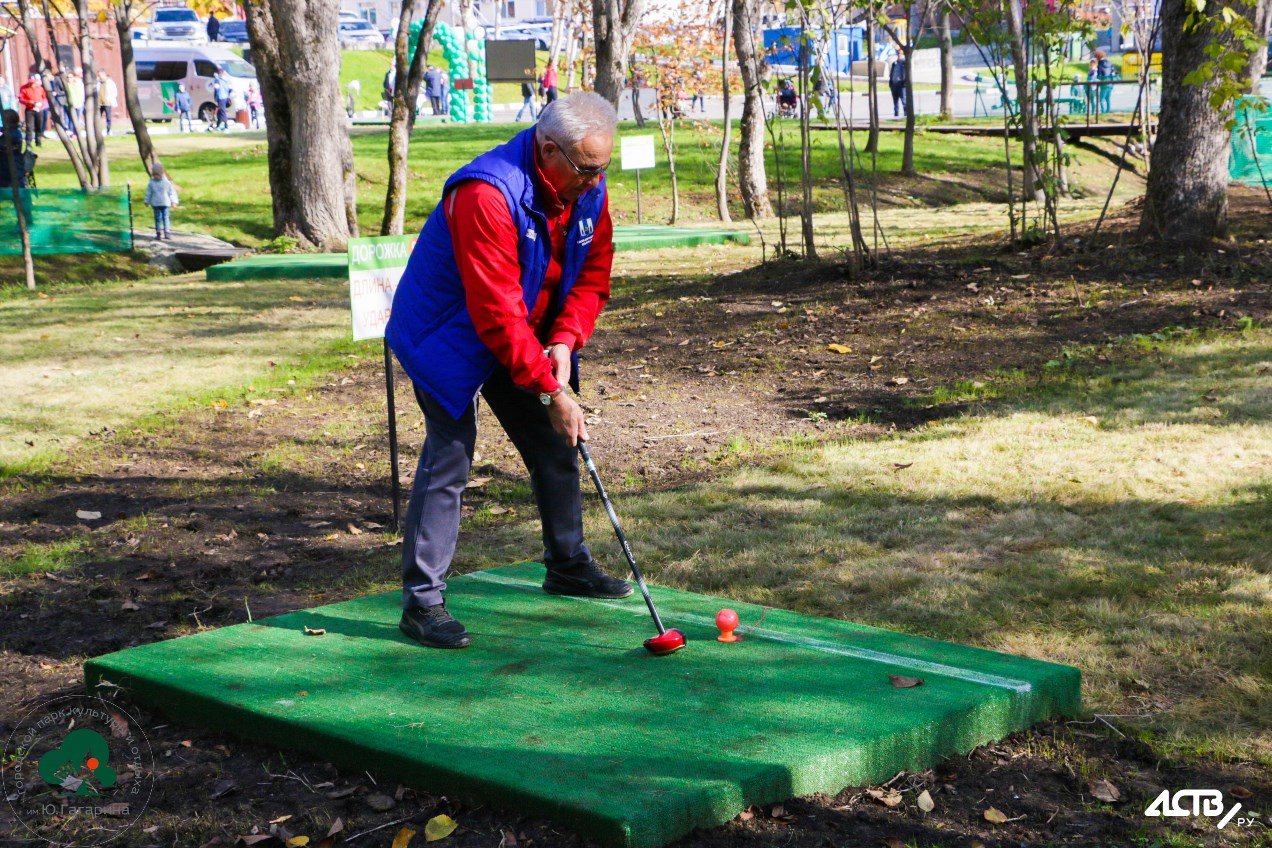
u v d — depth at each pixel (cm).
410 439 783
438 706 347
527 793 294
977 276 1123
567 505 436
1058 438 673
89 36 2197
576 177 367
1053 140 1233
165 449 770
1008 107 1248
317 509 638
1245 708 367
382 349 1088
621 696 351
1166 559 493
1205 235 1140
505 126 3400
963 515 563
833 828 299
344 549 571
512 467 705
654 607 400
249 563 550
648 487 648
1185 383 759
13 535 602
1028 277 1096
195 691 363
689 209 2370
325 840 297
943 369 855
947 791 322
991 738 349
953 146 2964
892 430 725
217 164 2606
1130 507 559
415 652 392
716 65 2584
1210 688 382
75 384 964
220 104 3778
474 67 4022
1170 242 1138
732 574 502
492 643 398
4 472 714
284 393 927
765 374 888
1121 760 342
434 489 396
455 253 368
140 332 1207
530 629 412
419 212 2262
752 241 1825
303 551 568
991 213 2066
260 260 1720
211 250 1895
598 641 399
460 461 397
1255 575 469
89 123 2489
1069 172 2594
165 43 4172
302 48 1791
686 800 288
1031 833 302
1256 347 824
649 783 297
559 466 430
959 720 340
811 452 687
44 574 538
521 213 364
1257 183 1702
